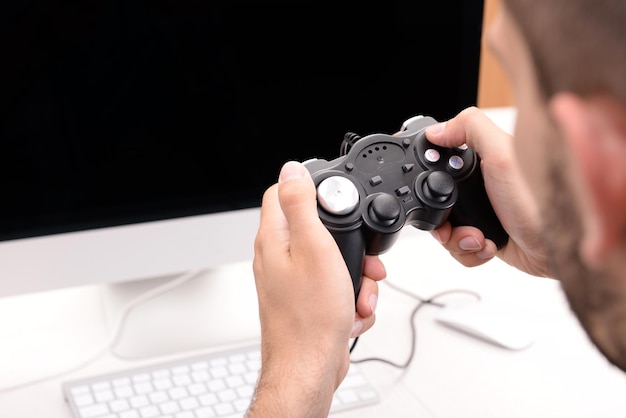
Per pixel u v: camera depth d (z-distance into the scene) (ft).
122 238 2.84
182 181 2.89
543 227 1.09
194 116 2.84
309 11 2.87
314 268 1.72
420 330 3.01
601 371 2.75
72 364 2.82
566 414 2.53
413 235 3.39
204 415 2.51
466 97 3.20
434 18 3.05
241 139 2.93
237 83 2.86
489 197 2.23
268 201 1.93
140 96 2.76
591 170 0.86
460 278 3.38
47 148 2.71
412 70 3.08
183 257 2.92
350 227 1.90
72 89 2.68
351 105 3.04
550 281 3.35
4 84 2.60
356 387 2.63
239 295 3.29
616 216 0.88
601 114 0.86
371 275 2.05
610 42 0.84
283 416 1.71
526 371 2.76
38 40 2.60
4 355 2.88
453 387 2.68
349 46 2.97
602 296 1.03
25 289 2.77
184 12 2.72
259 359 2.79
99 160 2.78
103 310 3.18
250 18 2.80
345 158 2.07
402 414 2.54
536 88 0.97
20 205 2.73
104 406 2.52
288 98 2.94
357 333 2.00
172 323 3.07
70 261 2.80
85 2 2.61
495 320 2.98
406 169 2.08
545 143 0.98
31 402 2.61
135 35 2.69
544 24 0.92
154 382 2.65
